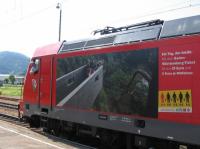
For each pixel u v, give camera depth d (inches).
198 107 381.4
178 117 402.6
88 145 595.5
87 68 557.0
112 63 505.4
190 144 396.5
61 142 594.2
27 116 735.7
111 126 503.8
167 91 416.8
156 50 434.6
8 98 1717.5
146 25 478.3
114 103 498.6
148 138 461.7
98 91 530.0
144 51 452.1
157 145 458.6
